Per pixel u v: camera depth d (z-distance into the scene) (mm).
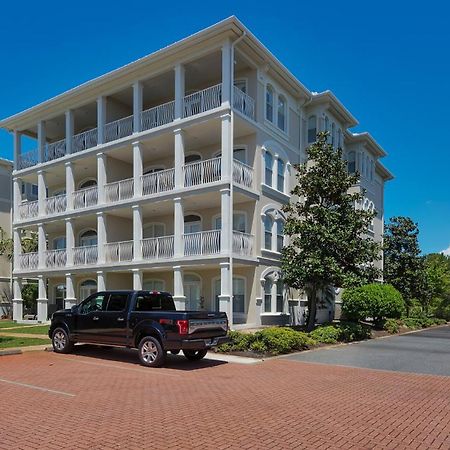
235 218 22031
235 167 20203
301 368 11461
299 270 19625
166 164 25172
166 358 12359
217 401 7766
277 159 23484
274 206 22781
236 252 19781
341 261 20031
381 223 37094
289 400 7918
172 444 5566
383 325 23625
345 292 23562
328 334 17344
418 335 22469
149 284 24531
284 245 23547
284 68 22641
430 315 38562
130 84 23469
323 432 6121
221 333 12172
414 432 6191
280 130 23750
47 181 30547
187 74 22891
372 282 21688
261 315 21188
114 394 8250
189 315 11211
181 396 8125
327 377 10227
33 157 29281
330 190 20453
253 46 20547
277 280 22766
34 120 28703
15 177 29750
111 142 24094
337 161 20953
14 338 17359
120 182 23766
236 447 5480
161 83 23844
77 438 5770
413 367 11812
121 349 14539
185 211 23688
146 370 10945
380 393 8617
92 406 7371
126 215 24984
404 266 31797
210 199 21141
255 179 21531
